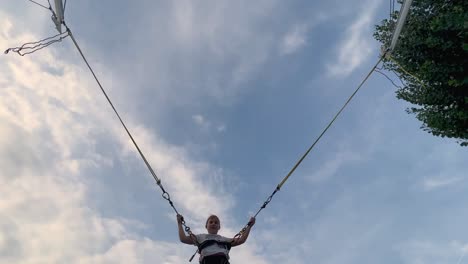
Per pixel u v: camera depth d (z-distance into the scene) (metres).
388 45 8.27
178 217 6.90
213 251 6.52
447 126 9.77
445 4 9.66
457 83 9.08
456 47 9.44
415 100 10.97
